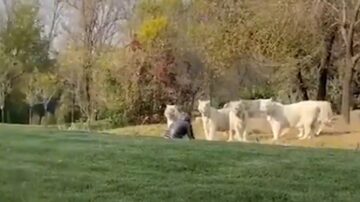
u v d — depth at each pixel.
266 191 6.85
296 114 16.48
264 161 8.50
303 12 20.06
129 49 29.09
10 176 7.33
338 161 8.70
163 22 29.58
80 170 7.73
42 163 8.10
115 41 35.56
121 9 35.91
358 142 15.67
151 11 31.14
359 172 7.89
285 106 16.47
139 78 28.33
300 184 7.21
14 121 36.16
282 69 24.66
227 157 8.73
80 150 9.09
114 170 7.76
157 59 28.67
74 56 33.06
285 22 20.33
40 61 38.25
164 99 28.41
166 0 30.83
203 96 29.45
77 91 32.31
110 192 6.76
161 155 8.73
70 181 7.16
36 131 11.94
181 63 29.14
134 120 28.14
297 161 8.56
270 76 27.03
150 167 7.96
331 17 20.86
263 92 29.28
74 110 32.75
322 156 9.16
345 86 20.58
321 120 16.88
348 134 17.05
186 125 13.34
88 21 35.16
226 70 24.89
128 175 7.52
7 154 8.71
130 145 9.75
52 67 38.09
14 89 36.31
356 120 21.02
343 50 23.28
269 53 21.08
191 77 29.28
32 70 37.47
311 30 20.78
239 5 21.59
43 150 9.07
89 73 31.61
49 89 34.72
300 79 26.44
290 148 10.28
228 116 16.12
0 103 35.97
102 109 29.33
